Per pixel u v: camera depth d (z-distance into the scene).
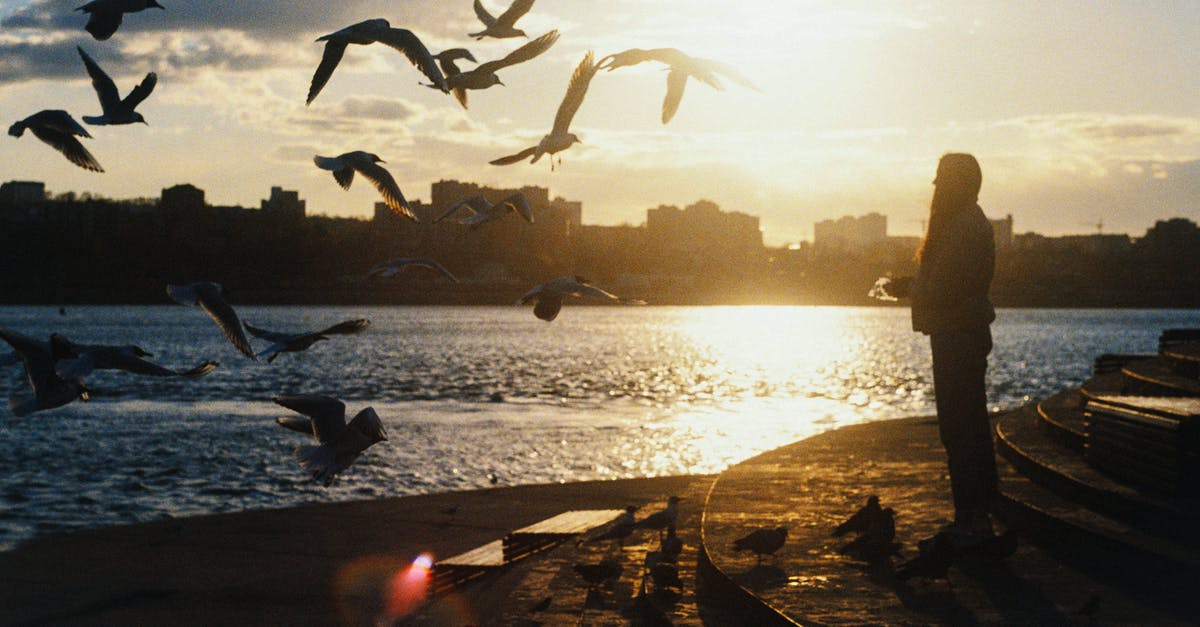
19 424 39.97
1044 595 8.88
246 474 28.41
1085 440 12.73
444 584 15.04
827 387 64.56
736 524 12.02
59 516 22.95
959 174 10.30
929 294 10.36
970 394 10.38
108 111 7.79
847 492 13.91
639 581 11.57
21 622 14.20
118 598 15.37
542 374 73.75
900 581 9.35
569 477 28.64
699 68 6.96
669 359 95.62
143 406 47.94
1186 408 10.41
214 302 6.74
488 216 8.26
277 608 14.71
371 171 7.80
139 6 7.80
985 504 10.53
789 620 8.24
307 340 6.61
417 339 136.62
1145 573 8.92
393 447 33.59
